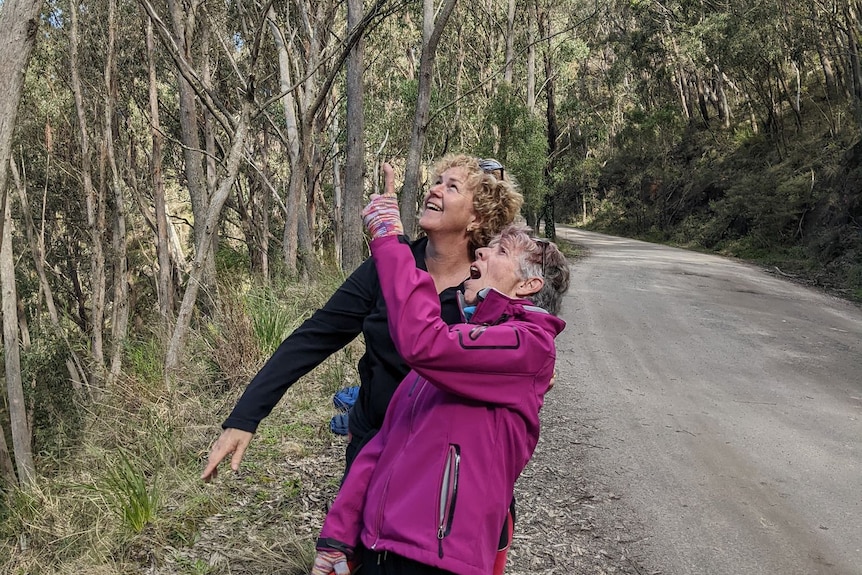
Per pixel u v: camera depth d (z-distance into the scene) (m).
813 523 4.75
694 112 50.34
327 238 21.14
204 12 8.12
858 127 29.69
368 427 2.23
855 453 6.24
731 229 34.44
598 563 3.96
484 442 1.83
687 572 3.96
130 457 4.57
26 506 4.27
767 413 7.44
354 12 11.13
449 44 25.81
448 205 2.21
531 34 27.78
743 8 33.31
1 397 8.96
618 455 5.94
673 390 8.26
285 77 12.33
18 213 13.35
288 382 2.15
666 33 40.53
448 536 1.77
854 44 30.75
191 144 11.02
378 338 2.14
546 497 4.91
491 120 23.08
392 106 22.55
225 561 3.39
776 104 40.25
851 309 15.44
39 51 11.30
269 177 19.59
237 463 2.06
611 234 49.62
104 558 3.39
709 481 5.45
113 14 9.55
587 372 9.03
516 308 1.98
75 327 14.68
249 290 8.92
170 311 10.06
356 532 2.01
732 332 12.09
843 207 25.94
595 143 50.66
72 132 12.41
